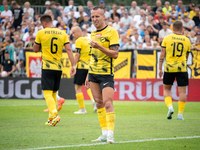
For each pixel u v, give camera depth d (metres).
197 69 38.47
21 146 12.81
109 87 13.60
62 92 41.47
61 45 19.28
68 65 41.19
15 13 56.84
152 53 39.09
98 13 13.73
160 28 49.16
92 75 14.04
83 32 35.59
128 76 39.84
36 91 42.03
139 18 52.00
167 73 22.20
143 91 39.25
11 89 42.62
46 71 18.84
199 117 23.44
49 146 12.81
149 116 23.95
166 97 22.44
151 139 14.42
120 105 33.62
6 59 43.44
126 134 15.81
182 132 16.45
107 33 13.70
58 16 52.66
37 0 73.56
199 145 13.08
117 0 78.44
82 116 24.06
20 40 48.03
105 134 14.16
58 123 20.05
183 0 75.00
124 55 39.84
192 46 41.34
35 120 21.55
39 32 18.94
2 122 20.48
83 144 13.26
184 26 49.31
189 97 38.69
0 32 52.88
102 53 13.69
